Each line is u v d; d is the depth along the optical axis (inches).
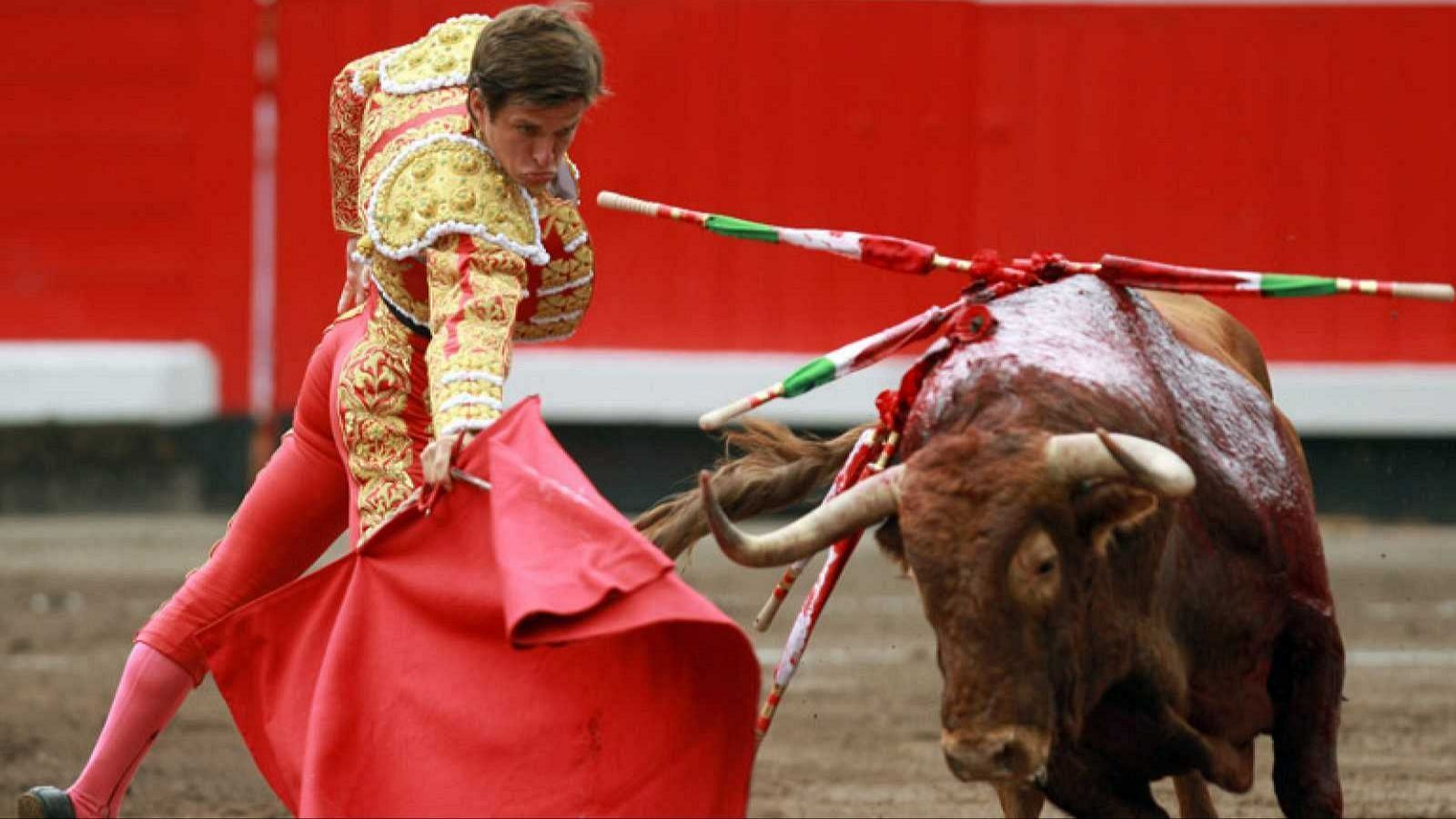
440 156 349.1
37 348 1187.3
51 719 690.2
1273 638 392.5
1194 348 413.4
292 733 346.9
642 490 1163.9
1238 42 1147.3
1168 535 358.9
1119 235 1154.0
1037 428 340.5
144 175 1187.3
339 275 1192.8
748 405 391.2
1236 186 1148.5
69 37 1178.0
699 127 1158.3
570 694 330.0
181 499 1192.8
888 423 373.7
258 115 1189.1
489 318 340.8
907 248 400.2
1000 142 1160.8
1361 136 1141.7
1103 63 1154.0
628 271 1158.3
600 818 326.3
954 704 327.6
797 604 895.7
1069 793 375.6
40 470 1182.3
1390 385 1131.9
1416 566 997.8
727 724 325.1
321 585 348.8
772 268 1158.3
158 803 589.0
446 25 374.0
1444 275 1140.5
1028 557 328.2
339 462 387.2
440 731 332.8
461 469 334.0
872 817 565.3
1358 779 606.2
